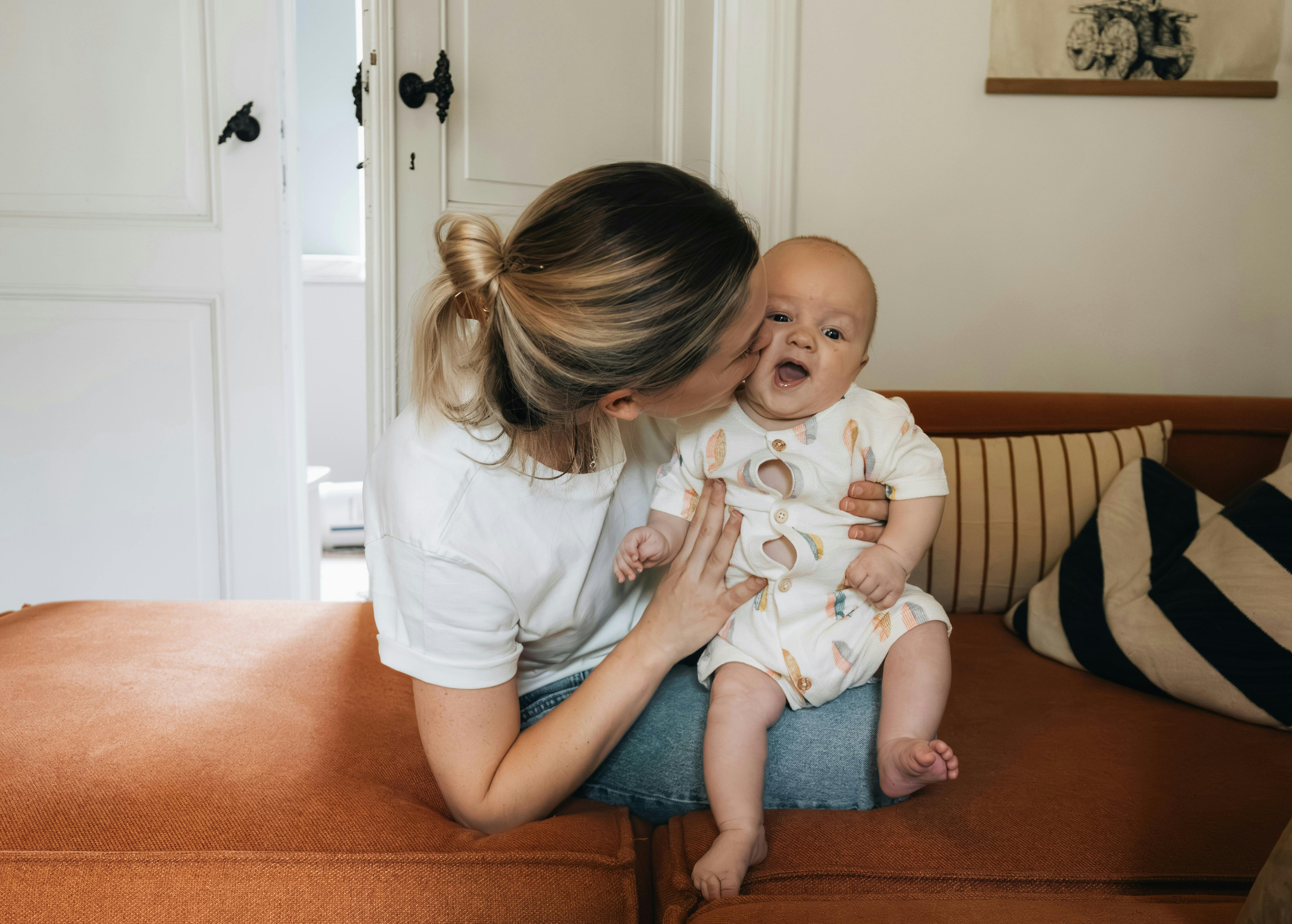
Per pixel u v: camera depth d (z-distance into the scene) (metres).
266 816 0.76
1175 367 2.27
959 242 2.25
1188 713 1.13
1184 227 2.21
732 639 0.95
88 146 2.01
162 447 2.09
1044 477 1.54
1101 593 1.34
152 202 2.04
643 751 0.92
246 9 2.00
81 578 2.11
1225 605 1.16
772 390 0.93
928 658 0.90
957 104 2.20
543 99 2.12
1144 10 2.12
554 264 0.67
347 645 1.23
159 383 2.08
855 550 0.94
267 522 2.13
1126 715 1.12
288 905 0.66
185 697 1.01
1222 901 0.67
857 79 2.21
